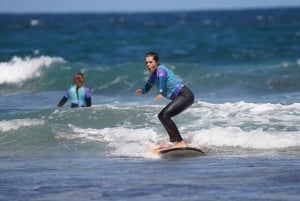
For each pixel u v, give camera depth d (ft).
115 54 334.65
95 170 97.86
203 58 313.53
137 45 383.04
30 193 84.17
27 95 194.59
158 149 108.88
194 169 96.78
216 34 486.79
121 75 220.84
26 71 229.66
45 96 190.60
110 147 115.75
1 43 384.47
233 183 87.40
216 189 84.17
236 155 107.14
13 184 89.35
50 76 226.58
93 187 86.58
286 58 297.53
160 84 104.58
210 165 99.66
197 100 172.14
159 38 446.19
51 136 123.54
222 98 176.76
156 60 106.11
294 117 132.57
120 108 140.87
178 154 107.76
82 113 138.00
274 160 102.27
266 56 308.19
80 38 441.68
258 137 115.44
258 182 87.71
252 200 78.64
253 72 225.76
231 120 131.64
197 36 465.47
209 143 115.03
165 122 107.34
